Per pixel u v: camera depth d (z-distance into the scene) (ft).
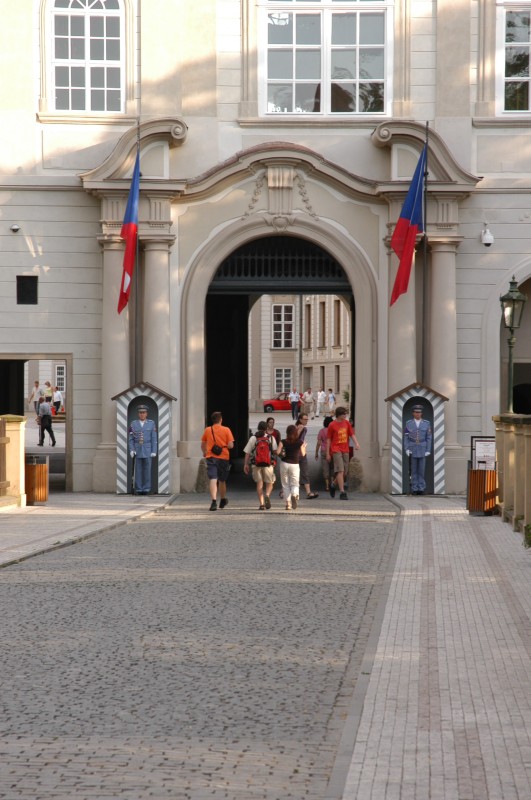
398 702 27.96
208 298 135.95
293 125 98.94
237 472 124.88
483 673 31.09
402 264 93.50
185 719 26.78
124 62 99.04
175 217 98.02
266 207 98.22
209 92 98.84
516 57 99.35
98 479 96.68
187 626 38.14
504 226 98.43
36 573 50.80
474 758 23.30
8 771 22.94
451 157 95.71
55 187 97.71
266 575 50.11
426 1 99.09
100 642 35.45
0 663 32.55
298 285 100.48
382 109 99.55
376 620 39.14
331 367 299.58
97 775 22.71
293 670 31.81
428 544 61.36
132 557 56.54
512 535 65.67
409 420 94.79
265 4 99.30
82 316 98.12
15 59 98.07
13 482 84.23
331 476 94.94
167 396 94.27
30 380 265.54
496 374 98.17
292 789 21.97
